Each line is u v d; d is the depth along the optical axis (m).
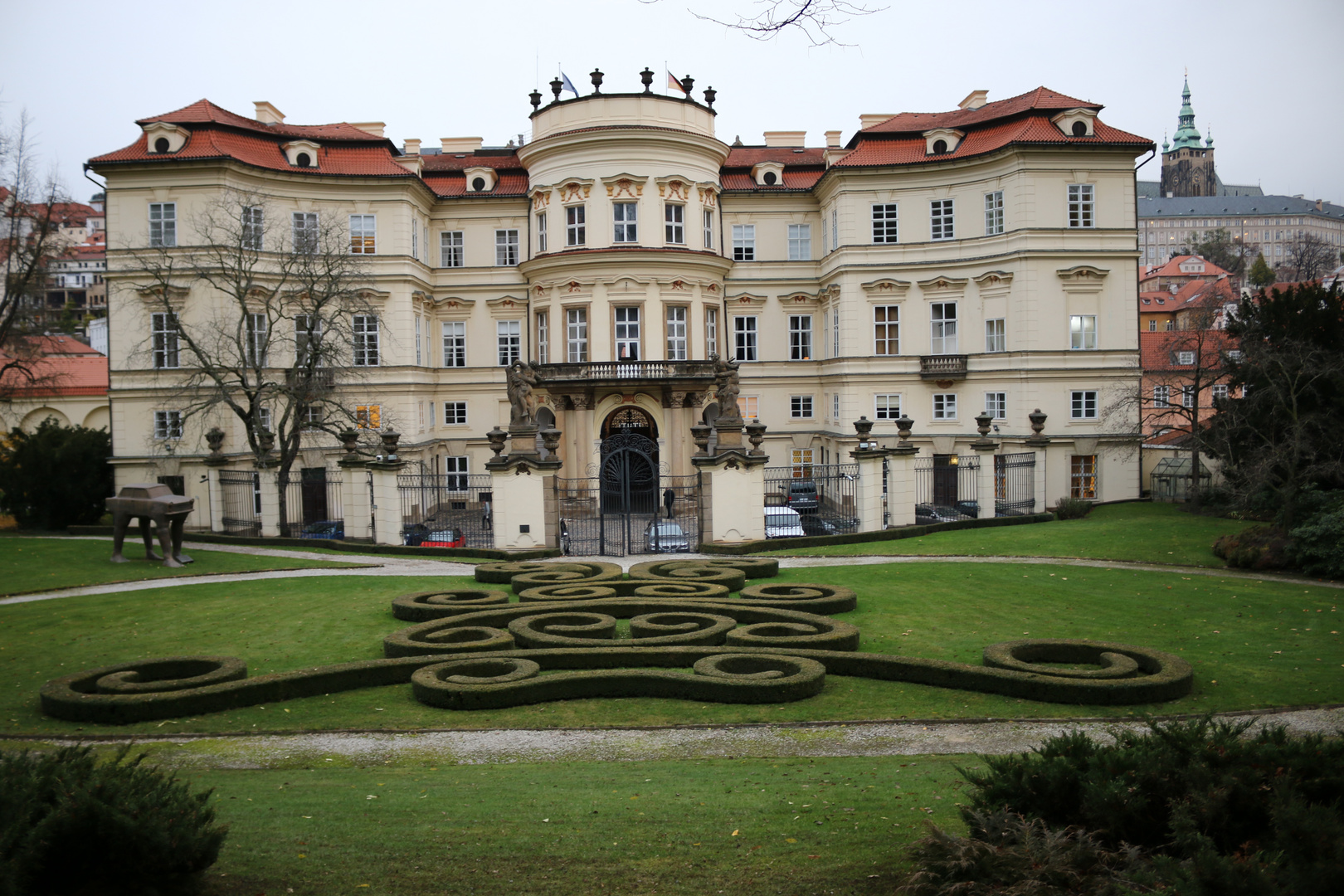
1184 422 55.31
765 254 57.81
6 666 19.34
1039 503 42.81
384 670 18.28
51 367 60.66
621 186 51.41
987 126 50.91
